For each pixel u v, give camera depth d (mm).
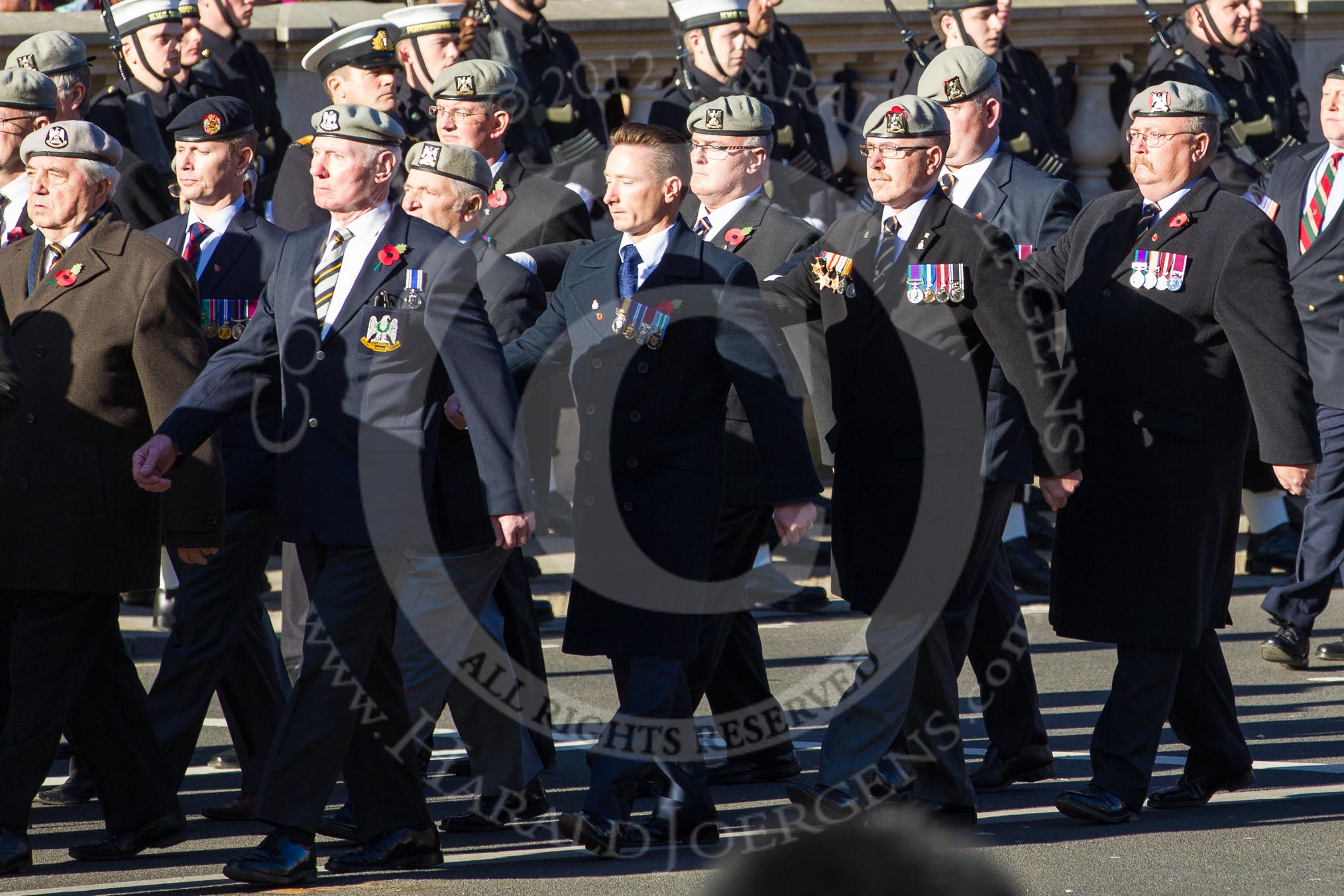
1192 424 18266
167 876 16406
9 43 33375
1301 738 22359
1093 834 17625
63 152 17391
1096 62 39344
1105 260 18969
